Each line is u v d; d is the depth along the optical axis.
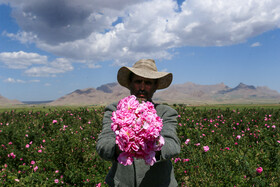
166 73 1.97
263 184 4.02
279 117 10.80
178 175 4.58
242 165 4.71
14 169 4.93
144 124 1.37
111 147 1.52
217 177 4.33
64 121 10.11
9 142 6.24
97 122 9.78
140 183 1.70
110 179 1.84
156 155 1.50
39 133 7.15
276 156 5.07
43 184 4.26
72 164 5.05
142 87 1.95
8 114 12.17
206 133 8.02
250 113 11.57
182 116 9.69
